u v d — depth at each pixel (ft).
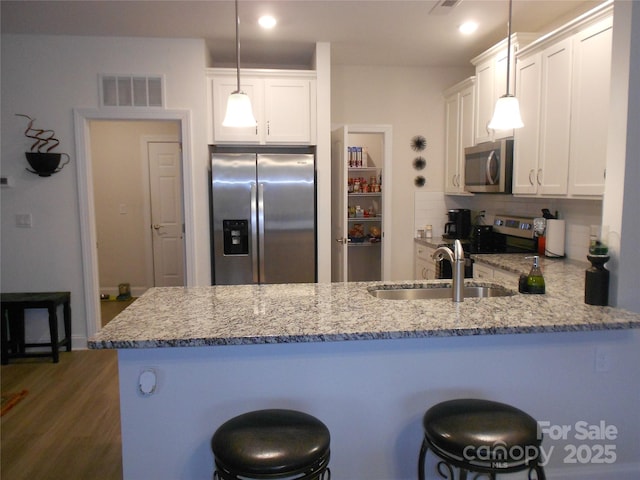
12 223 12.81
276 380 6.11
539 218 11.87
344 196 13.85
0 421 9.23
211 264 13.44
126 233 19.70
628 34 6.41
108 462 7.84
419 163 16.21
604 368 6.59
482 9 10.68
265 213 13.00
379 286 8.45
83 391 10.59
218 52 13.99
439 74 16.02
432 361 6.31
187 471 6.06
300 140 13.39
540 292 7.53
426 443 5.44
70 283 13.07
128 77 12.64
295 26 11.76
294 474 4.63
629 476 6.77
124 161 19.42
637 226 6.64
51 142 12.65
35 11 10.65
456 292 7.06
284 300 7.29
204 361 5.99
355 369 6.21
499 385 6.43
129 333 5.66
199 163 13.10
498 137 12.25
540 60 10.32
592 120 8.68
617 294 6.70
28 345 12.65
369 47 13.57
